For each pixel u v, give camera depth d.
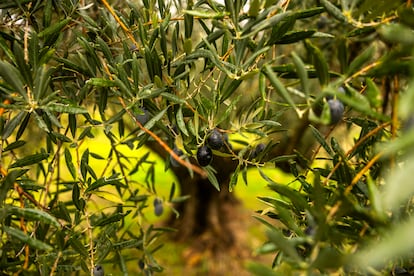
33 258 0.73
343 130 1.25
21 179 0.72
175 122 0.67
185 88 0.64
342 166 0.56
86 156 0.72
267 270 0.39
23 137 1.34
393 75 0.44
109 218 0.71
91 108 1.19
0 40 0.59
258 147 0.76
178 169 2.72
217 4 0.65
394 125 0.45
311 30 0.55
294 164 0.70
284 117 1.23
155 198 1.00
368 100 0.43
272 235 0.40
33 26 0.71
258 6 0.52
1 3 0.68
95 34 0.78
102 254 0.68
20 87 0.51
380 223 0.42
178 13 0.71
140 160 1.00
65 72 0.78
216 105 0.62
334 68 1.07
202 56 0.60
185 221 2.81
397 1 0.46
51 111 0.57
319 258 0.38
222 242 2.64
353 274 0.50
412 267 0.48
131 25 0.73
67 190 0.94
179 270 2.38
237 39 0.55
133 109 0.61
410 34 0.38
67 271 0.73
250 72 0.55
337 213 0.45
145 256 0.96
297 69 0.44
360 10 0.48
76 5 0.71
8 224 0.69
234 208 2.96
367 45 0.96
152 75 0.63
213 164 2.02
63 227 0.70
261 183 2.67
